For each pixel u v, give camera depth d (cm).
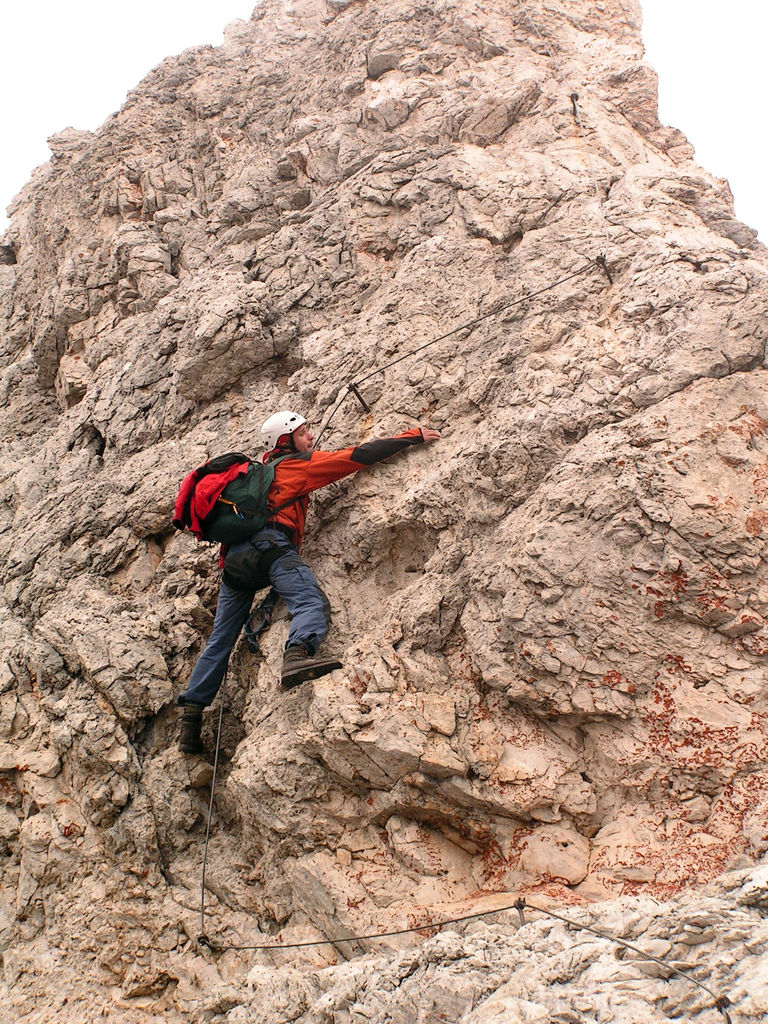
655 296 593
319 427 665
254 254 816
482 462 585
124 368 807
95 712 614
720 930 374
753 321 556
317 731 536
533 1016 364
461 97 818
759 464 521
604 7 937
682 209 690
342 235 780
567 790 501
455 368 652
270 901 553
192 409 766
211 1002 489
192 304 791
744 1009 339
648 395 554
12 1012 549
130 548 709
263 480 593
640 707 497
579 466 540
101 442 812
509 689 523
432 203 754
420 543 615
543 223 705
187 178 980
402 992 414
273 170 902
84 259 948
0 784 633
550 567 522
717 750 477
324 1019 431
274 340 747
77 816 605
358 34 929
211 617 666
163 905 573
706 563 497
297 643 552
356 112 870
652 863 467
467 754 518
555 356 605
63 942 569
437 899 501
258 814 552
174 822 594
